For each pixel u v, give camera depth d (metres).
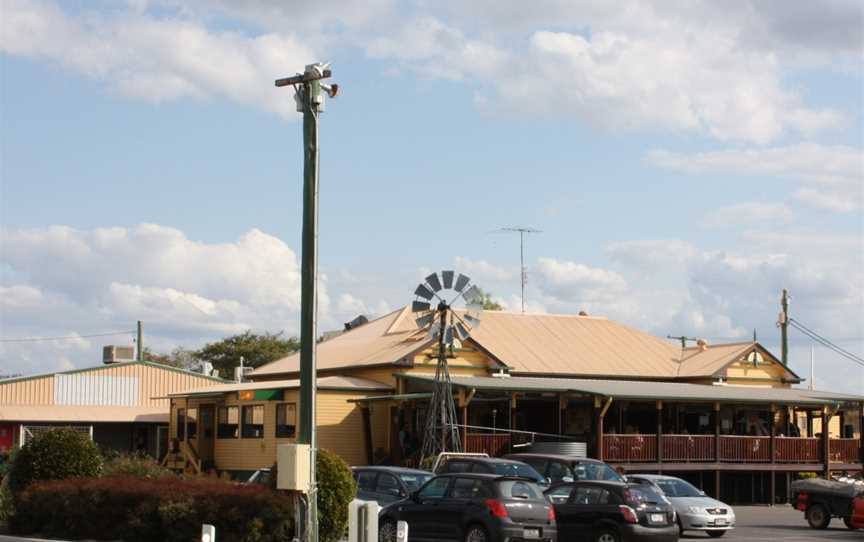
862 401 47.62
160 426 57.41
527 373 47.19
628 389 42.81
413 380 43.03
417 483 27.31
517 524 22.88
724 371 50.38
